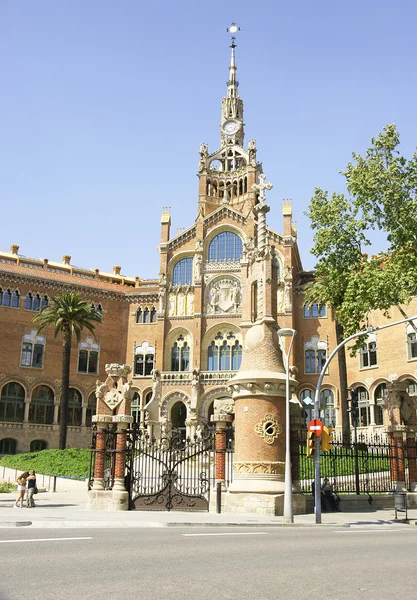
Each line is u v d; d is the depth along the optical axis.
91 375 70.62
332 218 38.91
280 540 15.12
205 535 15.77
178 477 25.89
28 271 70.38
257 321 27.72
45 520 19.33
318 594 8.62
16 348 67.00
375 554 12.88
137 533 15.84
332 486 29.03
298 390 66.00
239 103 84.94
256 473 24.86
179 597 8.10
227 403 28.84
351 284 36.84
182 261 72.50
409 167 37.34
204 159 76.94
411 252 37.50
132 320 73.56
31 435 66.00
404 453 30.89
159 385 65.50
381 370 60.34
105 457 26.31
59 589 8.34
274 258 28.61
